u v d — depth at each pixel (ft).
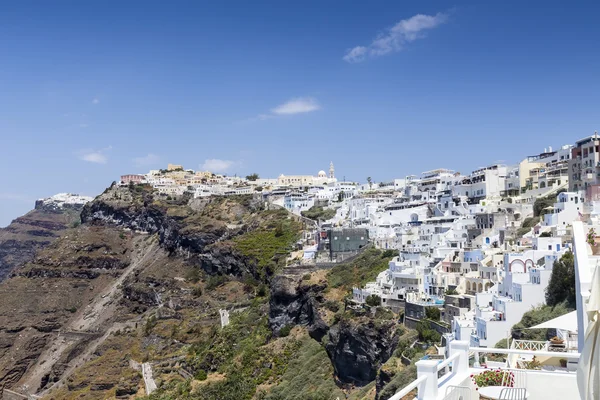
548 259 305.73
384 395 286.46
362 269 541.34
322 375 440.45
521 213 526.16
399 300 410.52
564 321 161.48
